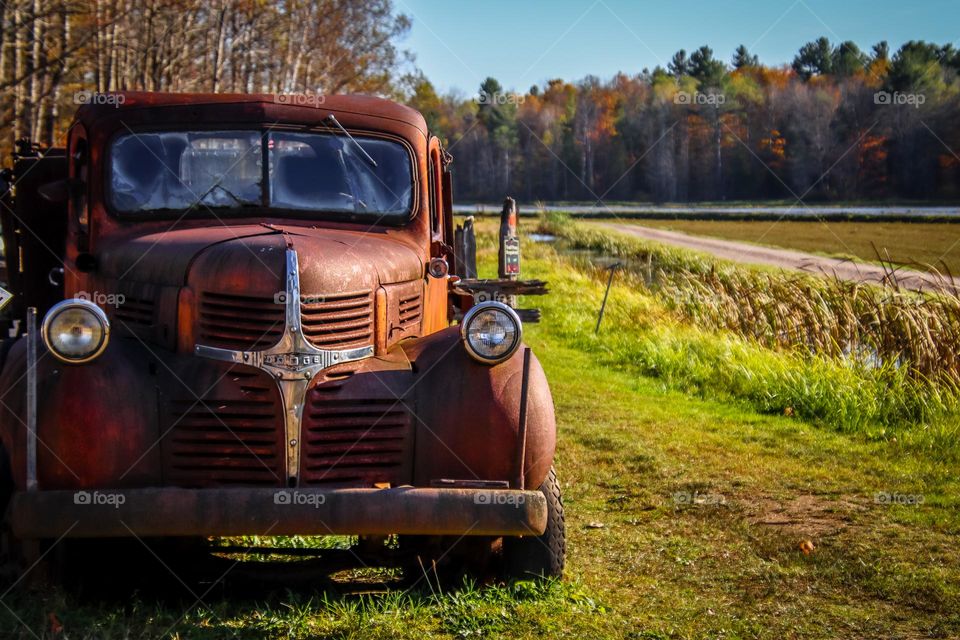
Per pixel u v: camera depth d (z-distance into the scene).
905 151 80.31
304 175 5.80
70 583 4.90
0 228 7.08
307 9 42.09
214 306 4.60
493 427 4.67
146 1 34.03
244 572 5.01
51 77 30.42
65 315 4.38
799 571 5.59
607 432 9.50
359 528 4.31
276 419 4.50
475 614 4.62
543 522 4.48
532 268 27.50
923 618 4.87
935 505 6.91
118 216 5.61
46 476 4.37
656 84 98.75
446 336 4.95
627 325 16.88
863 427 9.55
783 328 13.50
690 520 6.68
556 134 99.56
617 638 4.49
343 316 4.69
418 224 5.90
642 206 92.31
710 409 10.84
